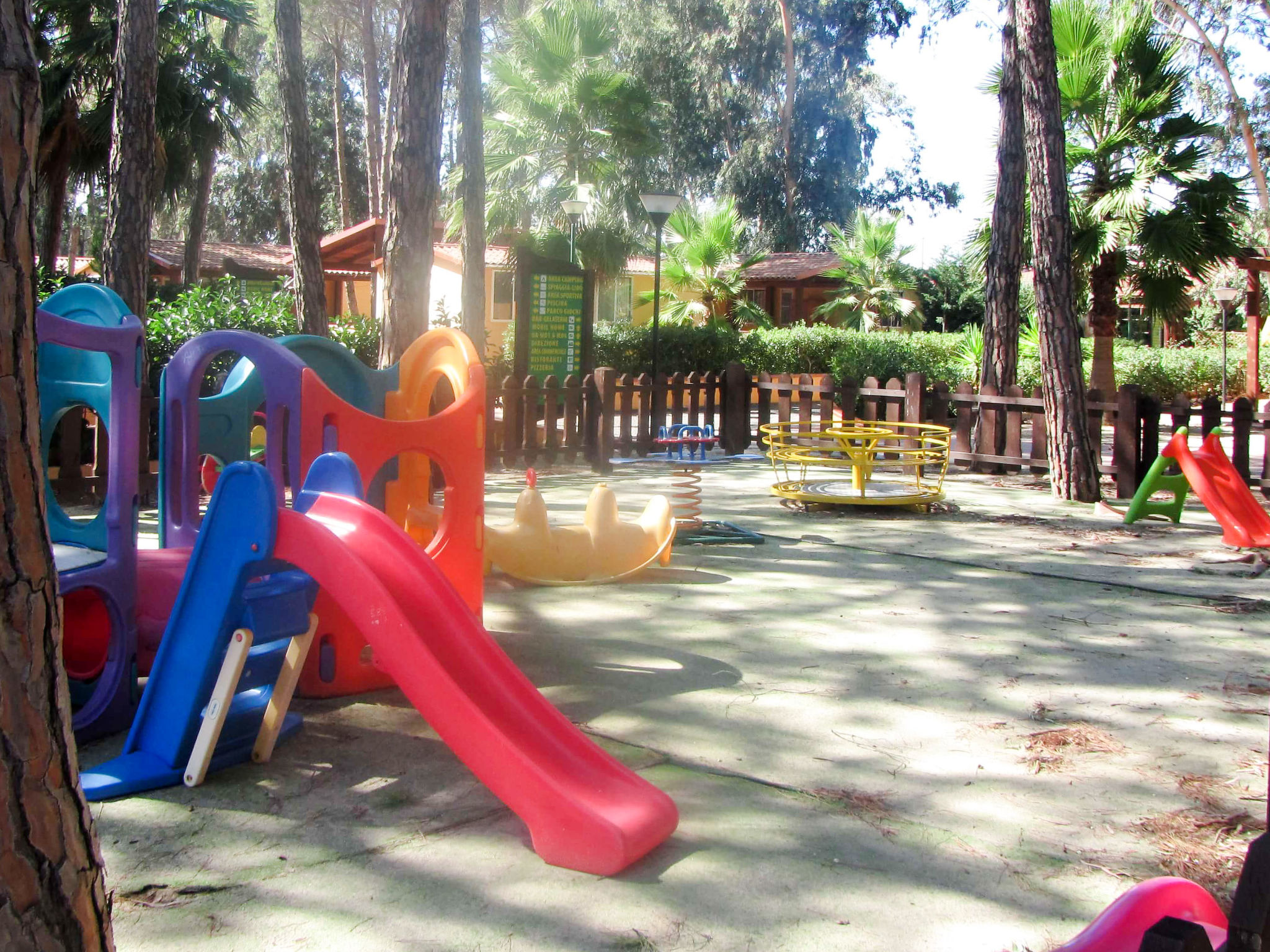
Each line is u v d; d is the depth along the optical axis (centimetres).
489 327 2609
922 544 802
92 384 420
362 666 439
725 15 4416
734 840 312
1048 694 454
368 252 2777
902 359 2272
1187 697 451
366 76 3769
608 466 1212
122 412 384
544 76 2303
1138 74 1634
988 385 1298
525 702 332
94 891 149
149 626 438
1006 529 874
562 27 2261
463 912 269
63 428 847
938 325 4438
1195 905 216
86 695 412
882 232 3086
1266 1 2934
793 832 318
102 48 1856
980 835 319
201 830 312
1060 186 1026
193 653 345
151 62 935
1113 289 1717
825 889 284
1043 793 351
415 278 872
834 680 469
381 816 324
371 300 2705
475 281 1530
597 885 284
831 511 949
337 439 455
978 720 420
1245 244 1789
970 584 666
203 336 475
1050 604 614
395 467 558
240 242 5325
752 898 278
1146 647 528
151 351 971
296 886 280
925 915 271
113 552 385
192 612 346
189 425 480
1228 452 1585
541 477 1148
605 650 509
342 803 333
